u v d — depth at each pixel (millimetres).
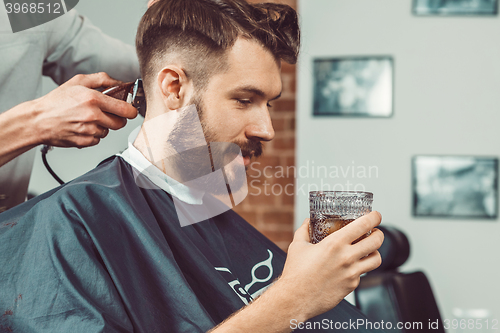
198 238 786
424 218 2199
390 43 2199
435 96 2193
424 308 1285
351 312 929
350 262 552
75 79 868
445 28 2186
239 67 734
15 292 558
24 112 793
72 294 541
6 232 602
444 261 2191
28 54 1150
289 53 762
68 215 593
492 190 2172
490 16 2168
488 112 2178
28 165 1166
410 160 2205
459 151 2189
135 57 1392
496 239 2172
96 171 714
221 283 699
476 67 2180
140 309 582
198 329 590
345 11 2207
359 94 2203
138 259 621
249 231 941
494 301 2168
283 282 563
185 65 744
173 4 756
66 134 800
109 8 1386
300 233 646
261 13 752
